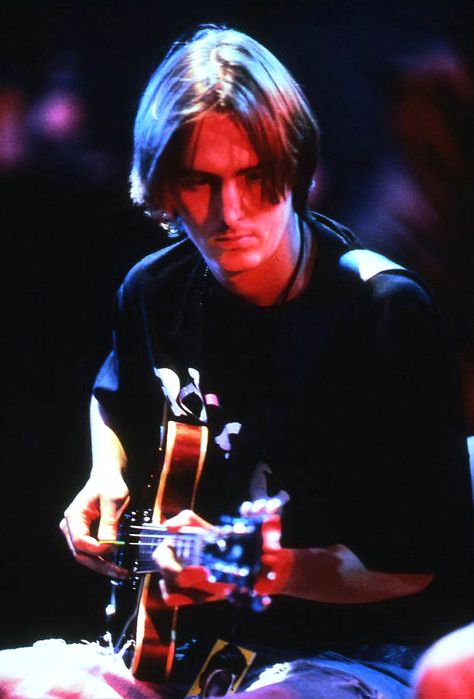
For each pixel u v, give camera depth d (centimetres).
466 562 671
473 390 1159
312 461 712
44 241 1448
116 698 713
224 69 645
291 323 717
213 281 764
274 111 642
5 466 1334
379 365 681
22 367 1390
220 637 745
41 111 1386
